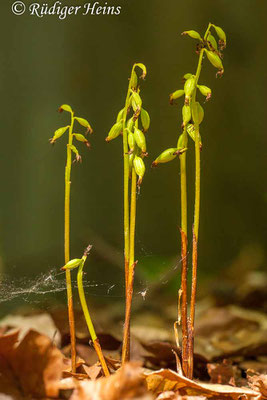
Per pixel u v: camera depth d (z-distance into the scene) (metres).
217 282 1.37
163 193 1.93
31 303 1.06
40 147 1.86
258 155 1.90
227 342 0.87
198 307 1.21
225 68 1.90
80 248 1.68
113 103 1.92
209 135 1.92
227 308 1.12
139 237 1.89
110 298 1.24
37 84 1.86
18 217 1.83
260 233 1.87
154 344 0.78
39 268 1.51
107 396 0.60
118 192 1.92
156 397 0.65
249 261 1.70
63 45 1.87
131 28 1.91
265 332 0.90
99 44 1.90
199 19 1.89
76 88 1.89
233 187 1.92
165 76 1.93
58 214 1.85
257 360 0.83
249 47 1.87
